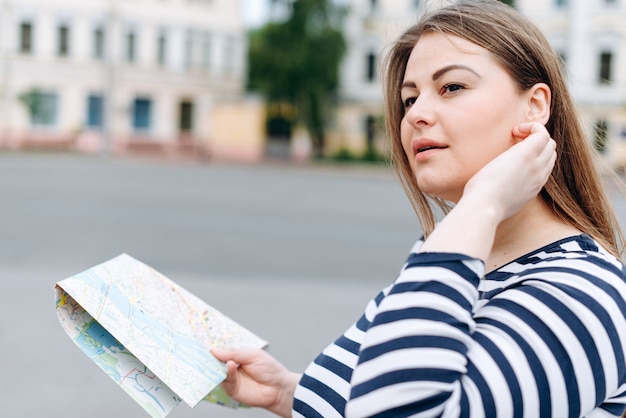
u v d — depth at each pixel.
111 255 8.24
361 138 38.75
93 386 3.71
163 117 39.25
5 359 4.03
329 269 7.87
